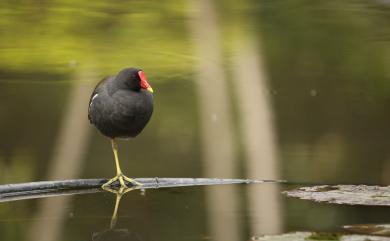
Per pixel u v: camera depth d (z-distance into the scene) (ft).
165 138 42.04
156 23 68.59
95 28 67.00
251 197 28.68
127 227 24.70
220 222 25.00
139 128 31.07
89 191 30.35
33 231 24.29
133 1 75.20
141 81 30.19
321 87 51.88
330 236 21.33
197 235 23.52
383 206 26.91
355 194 25.54
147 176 34.68
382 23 68.59
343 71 55.47
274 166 35.96
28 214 26.50
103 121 30.71
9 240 23.25
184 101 49.03
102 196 29.35
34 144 40.40
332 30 66.95
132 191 30.01
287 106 48.08
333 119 44.91
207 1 75.36
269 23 69.82
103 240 23.36
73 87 51.49
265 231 23.72
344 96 49.62
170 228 24.50
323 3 75.72
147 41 63.82
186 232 23.89
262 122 44.45
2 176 35.09
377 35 65.10
